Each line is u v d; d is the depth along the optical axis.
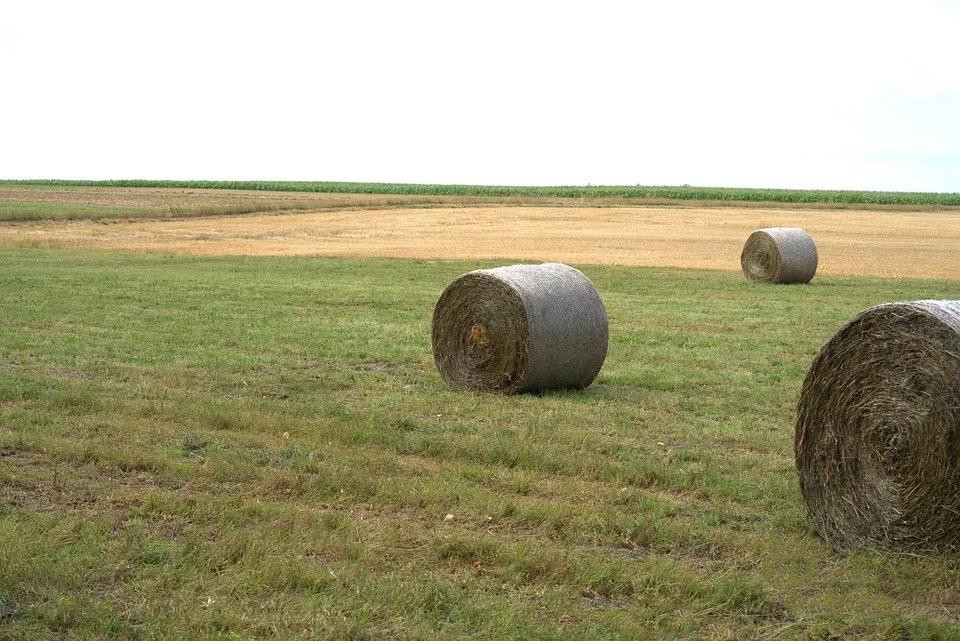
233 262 33.12
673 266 33.12
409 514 7.74
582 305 12.88
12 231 47.00
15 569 6.16
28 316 18.72
